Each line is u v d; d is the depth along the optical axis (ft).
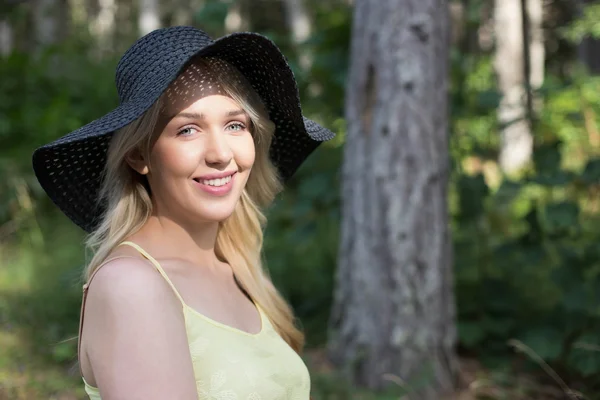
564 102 24.63
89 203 6.12
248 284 6.48
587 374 12.82
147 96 5.17
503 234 19.62
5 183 23.56
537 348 13.69
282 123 6.73
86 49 35.55
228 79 5.59
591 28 32.71
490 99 16.19
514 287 16.83
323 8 18.15
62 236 22.89
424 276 13.43
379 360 13.43
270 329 6.14
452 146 17.44
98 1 69.92
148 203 5.69
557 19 54.49
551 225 14.40
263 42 5.48
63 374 13.56
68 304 16.92
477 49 40.19
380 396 12.89
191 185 5.50
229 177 5.60
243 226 6.64
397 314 13.41
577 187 15.43
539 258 14.89
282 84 5.94
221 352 5.36
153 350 4.83
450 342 13.73
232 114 5.57
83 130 5.27
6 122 25.75
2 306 16.20
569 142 25.09
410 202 13.34
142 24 60.64
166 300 5.05
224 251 6.50
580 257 14.37
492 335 15.30
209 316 5.53
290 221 19.52
